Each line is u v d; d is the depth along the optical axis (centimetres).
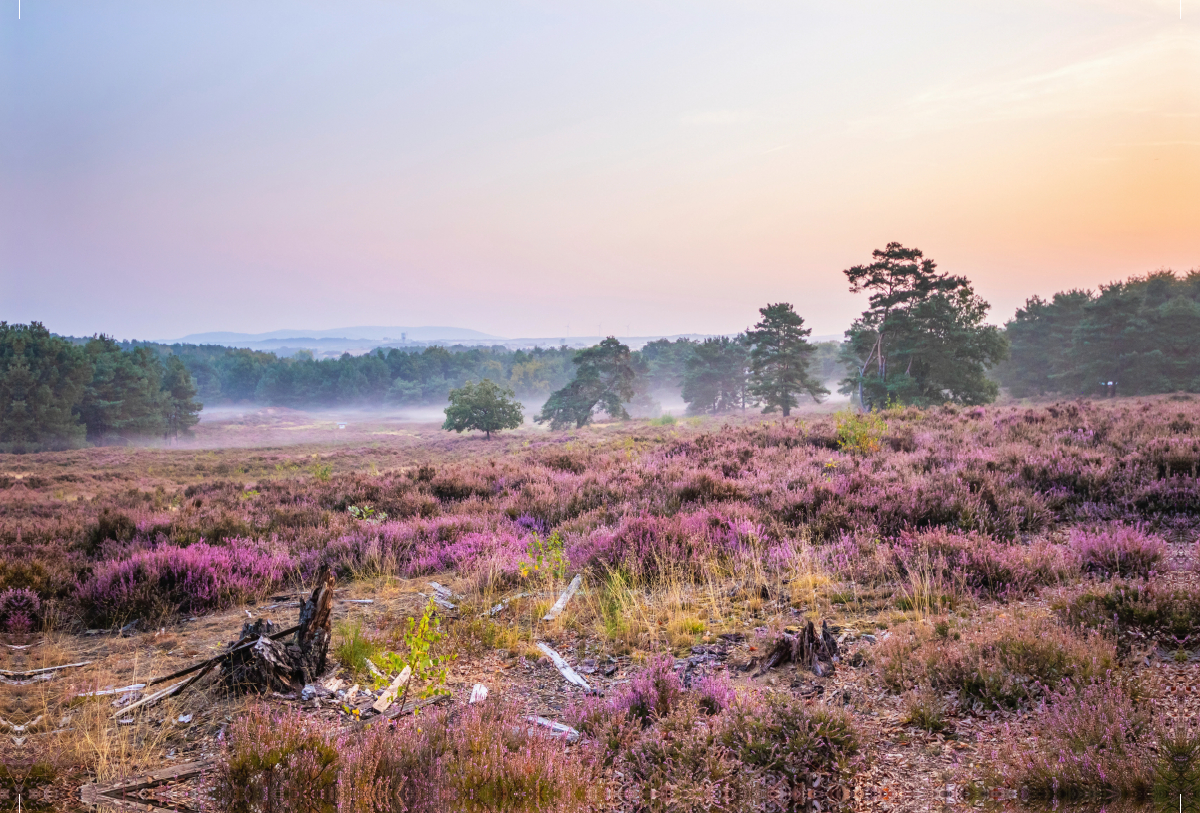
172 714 489
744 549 839
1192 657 438
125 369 8825
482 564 891
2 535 1108
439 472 1800
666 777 373
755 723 404
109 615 733
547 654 605
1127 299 6212
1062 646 442
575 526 1070
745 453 1584
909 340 5212
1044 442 1350
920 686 439
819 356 14862
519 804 340
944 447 1391
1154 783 300
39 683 561
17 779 393
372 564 954
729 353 10331
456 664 594
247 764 364
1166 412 1831
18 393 7112
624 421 7675
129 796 376
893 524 864
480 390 7494
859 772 365
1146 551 623
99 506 1772
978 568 663
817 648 525
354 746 383
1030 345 7812
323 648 577
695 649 581
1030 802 314
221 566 842
